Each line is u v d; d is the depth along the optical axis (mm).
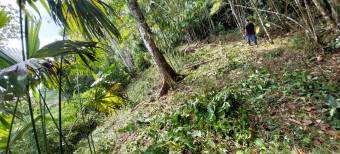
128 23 7246
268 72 5301
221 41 11273
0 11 2445
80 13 2178
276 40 8047
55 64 2371
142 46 13164
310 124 3289
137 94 9344
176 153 3660
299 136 3146
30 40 2131
